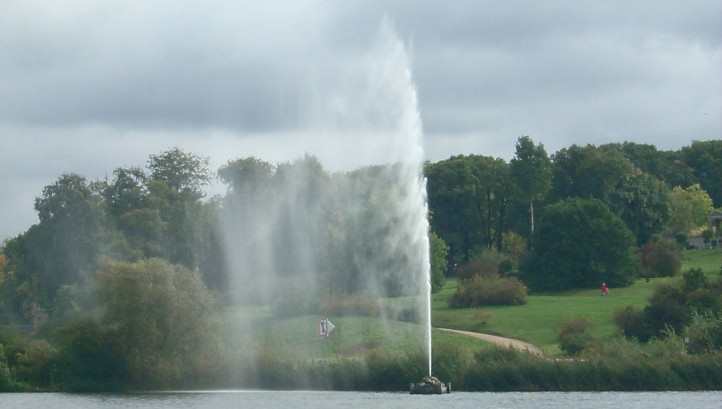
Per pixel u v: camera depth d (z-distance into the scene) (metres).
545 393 103.81
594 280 195.38
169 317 115.69
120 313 115.50
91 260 175.00
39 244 178.62
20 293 177.00
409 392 106.25
